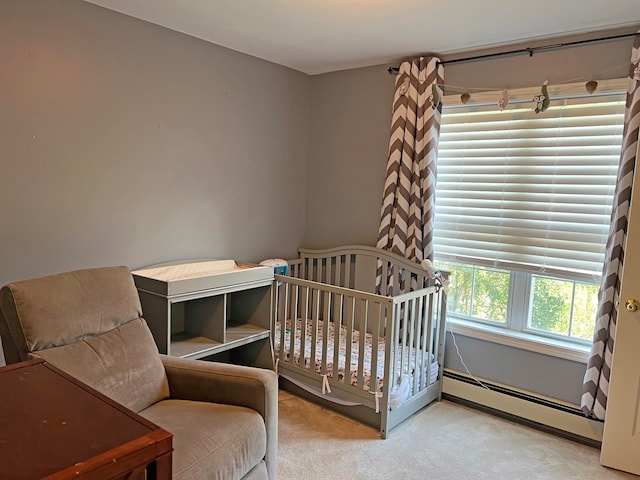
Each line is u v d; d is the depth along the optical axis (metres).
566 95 2.67
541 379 2.84
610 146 2.58
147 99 2.71
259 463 1.88
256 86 3.35
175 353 2.61
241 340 2.91
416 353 2.88
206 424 1.78
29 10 2.21
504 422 2.89
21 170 2.25
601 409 2.54
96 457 0.95
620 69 2.51
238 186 3.32
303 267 3.79
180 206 2.96
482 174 3.02
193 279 2.57
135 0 2.37
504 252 2.96
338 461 2.39
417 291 2.80
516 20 2.46
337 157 3.67
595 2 2.20
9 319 1.74
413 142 3.18
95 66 2.47
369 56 3.21
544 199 2.80
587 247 2.67
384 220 3.32
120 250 2.68
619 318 2.37
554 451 2.58
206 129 3.05
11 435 1.04
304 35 2.81
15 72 2.19
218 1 2.35
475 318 3.16
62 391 1.28
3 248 2.23
